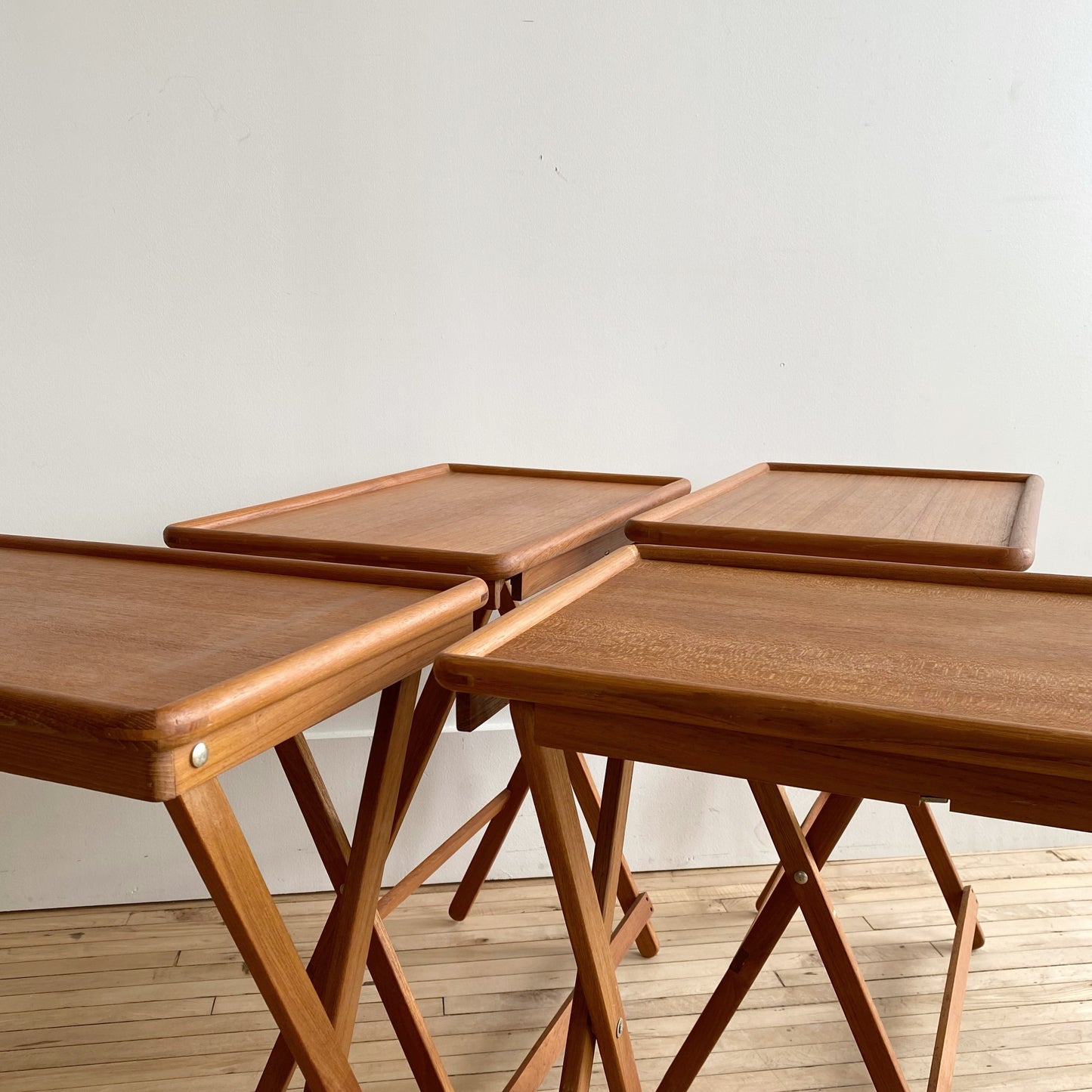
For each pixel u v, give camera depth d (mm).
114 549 1667
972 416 2699
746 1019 2162
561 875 1193
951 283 2631
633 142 2543
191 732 950
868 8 2504
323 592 1452
